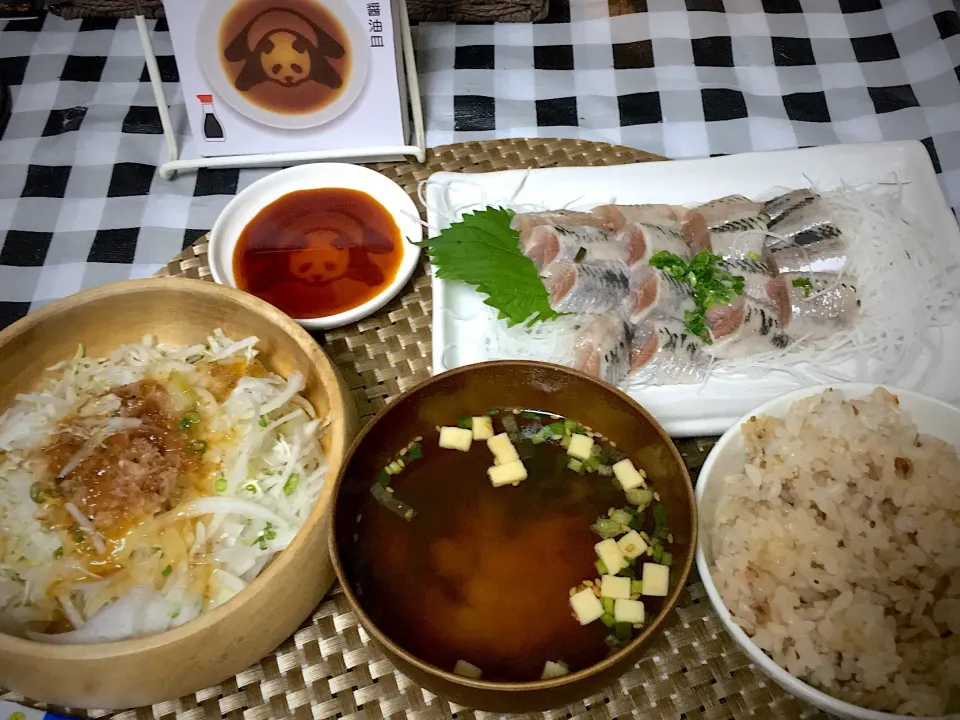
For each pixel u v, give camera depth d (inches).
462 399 10.2
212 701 9.4
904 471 9.6
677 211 13.2
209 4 12.3
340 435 9.4
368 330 12.6
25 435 10.2
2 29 17.6
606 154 14.5
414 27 17.7
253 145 14.2
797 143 16.1
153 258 14.7
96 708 9.1
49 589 9.2
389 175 14.3
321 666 9.6
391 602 9.1
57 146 15.9
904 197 13.9
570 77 17.1
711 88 16.8
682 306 12.2
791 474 9.8
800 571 9.2
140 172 15.6
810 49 17.5
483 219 12.5
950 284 12.8
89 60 17.1
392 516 9.7
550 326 12.2
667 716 9.3
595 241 12.5
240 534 9.7
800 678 8.7
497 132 16.2
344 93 13.4
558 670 8.6
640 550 9.4
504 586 9.2
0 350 10.2
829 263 13.1
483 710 8.3
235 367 10.8
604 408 9.9
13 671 8.1
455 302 12.6
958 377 12.2
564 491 9.9
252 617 8.4
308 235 13.3
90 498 9.5
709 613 10.0
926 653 8.7
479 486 10.0
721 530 9.7
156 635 8.0
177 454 9.8
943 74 16.9
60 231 14.9
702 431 11.3
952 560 9.1
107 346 11.2
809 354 12.6
